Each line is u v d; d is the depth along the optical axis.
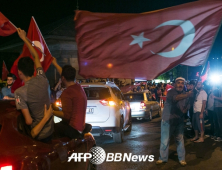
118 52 5.55
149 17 5.43
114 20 5.50
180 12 5.35
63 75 4.61
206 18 5.32
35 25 5.74
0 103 3.71
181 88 6.26
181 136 6.52
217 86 9.69
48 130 3.70
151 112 15.23
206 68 12.35
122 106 9.66
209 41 5.38
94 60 5.59
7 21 4.83
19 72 3.72
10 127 3.15
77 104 4.38
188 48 5.40
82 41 5.58
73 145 4.14
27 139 3.24
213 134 10.15
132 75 5.56
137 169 6.28
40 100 3.59
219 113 9.38
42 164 3.11
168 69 5.47
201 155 7.40
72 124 4.29
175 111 6.41
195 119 9.18
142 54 5.51
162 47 5.45
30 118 3.43
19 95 3.42
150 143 8.90
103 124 8.64
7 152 2.90
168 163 6.68
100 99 8.76
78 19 5.54
